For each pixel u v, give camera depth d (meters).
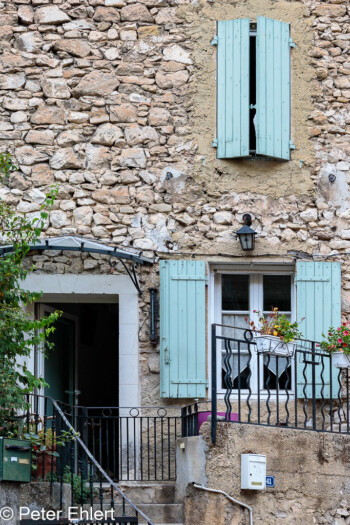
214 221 11.73
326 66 12.05
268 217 11.76
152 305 11.51
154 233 11.66
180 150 11.80
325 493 9.72
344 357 10.34
